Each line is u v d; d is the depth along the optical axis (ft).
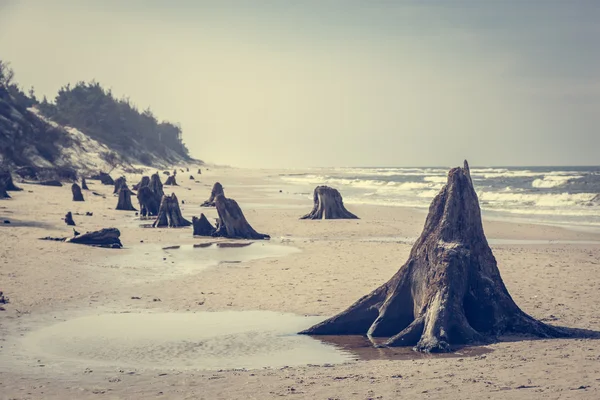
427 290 50.78
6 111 347.36
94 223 135.44
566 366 38.99
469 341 48.16
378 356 45.57
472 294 51.11
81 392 36.99
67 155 382.42
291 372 40.68
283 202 216.95
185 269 81.82
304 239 117.29
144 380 39.47
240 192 283.38
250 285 71.00
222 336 51.24
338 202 155.74
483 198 222.69
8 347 47.80
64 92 566.36
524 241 111.75
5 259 82.79
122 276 76.23
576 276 74.49
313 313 58.44
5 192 187.42
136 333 51.90
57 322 55.42
